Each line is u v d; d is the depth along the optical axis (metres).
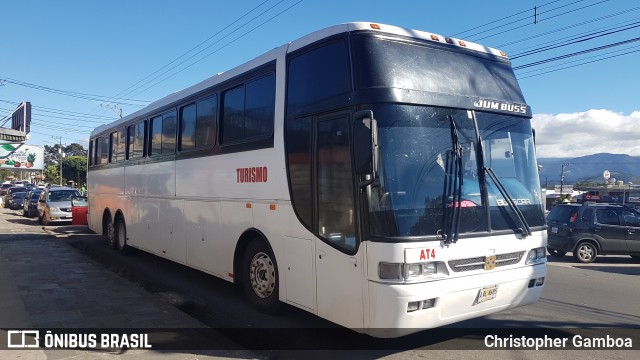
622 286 9.79
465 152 5.34
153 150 10.39
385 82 5.00
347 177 5.11
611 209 14.18
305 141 5.79
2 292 7.95
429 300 4.74
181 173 9.01
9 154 57.66
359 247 4.90
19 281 8.83
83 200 23.38
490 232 5.25
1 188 65.75
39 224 23.92
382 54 5.14
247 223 6.90
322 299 5.45
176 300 7.76
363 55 5.12
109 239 13.65
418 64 5.33
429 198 4.92
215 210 7.78
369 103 4.96
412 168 4.92
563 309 7.70
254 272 6.91
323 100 5.51
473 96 5.57
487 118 5.66
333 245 5.26
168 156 9.59
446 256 4.87
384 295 4.63
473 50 5.98
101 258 12.31
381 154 4.82
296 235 5.88
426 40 5.56
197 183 8.39
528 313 7.41
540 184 6.06
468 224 5.12
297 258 5.87
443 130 5.23
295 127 5.97
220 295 8.41
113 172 13.20
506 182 5.65
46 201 22.91
